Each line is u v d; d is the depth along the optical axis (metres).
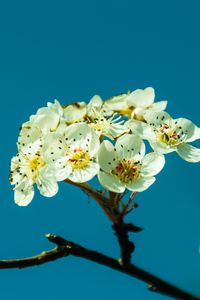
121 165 0.29
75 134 0.31
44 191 0.29
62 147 0.30
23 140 0.31
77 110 0.32
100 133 0.31
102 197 0.26
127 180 0.29
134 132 0.31
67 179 0.29
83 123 0.31
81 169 0.29
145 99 0.33
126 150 0.30
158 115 0.32
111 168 0.29
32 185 0.30
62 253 0.24
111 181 0.28
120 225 0.25
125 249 0.25
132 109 0.33
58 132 0.31
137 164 0.30
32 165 0.30
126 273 0.25
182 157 0.31
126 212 0.26
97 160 0.29
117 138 0.31
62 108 0.32
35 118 0.31
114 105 0.33
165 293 0.25
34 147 0.31
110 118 0.32
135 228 0.25
